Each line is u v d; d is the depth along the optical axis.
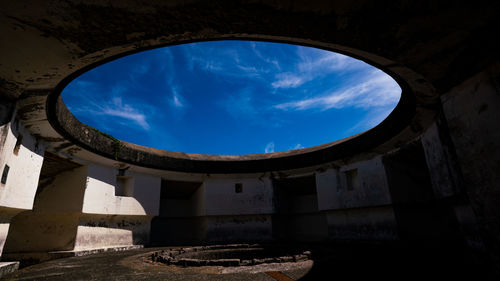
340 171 12.90
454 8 3.15
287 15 3.50
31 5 3.14
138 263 6.89
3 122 5.23
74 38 3.79
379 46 4.05
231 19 3.59
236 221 14.76
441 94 4.79
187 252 10.23
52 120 6.91
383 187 10.81
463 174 4.34
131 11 3.34
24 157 6.81
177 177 14.23
